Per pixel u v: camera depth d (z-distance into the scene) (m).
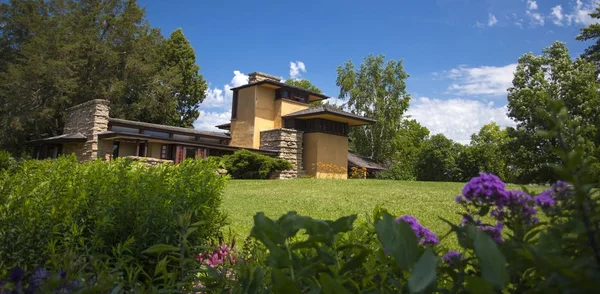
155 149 21.91
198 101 39.91
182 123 38.47
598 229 0.81
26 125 26.97
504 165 29.22
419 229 1.34
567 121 0.84
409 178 26.77
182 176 3.65
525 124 25.92
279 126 25.41
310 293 1.00
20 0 30.61
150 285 1.71
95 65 30.02
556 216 1.01
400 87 33.50
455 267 1.15
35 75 26.42
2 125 27.25
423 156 28.73
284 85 25.22
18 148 27.70
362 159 31.64
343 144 26.08
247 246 2.65
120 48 30.73
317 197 11.20
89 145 20.72
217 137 25.30
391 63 33.72
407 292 1.08
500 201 1.09
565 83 23.64
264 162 21.36
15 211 2.17
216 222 3.81
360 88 34.00
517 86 26.67
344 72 34.50
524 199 1.09
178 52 38.56
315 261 1.09
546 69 26.73
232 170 20.64
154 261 2.57
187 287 1.89
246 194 11.98
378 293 1.12
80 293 1.19
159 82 32.22
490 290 0.72
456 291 1.00
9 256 2.00
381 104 32.75
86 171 3.19
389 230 0.94
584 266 0.72
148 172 3.44
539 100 24.20
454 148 29.11
